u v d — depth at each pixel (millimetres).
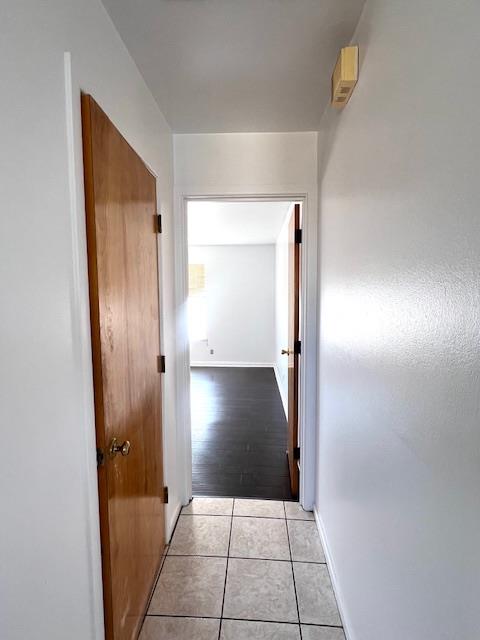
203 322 6469
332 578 1600
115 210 1138
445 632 651
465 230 588
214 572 1675
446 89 641
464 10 578
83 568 940
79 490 920
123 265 1215
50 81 798
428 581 717
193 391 4797
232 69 1456
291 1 1107
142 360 1434
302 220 2121
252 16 1166
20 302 686
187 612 1467
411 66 789
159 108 1752
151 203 1603
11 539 656
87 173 954
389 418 933
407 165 815
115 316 1133
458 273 611
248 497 2303
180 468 2174
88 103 948
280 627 1402
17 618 674
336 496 1557
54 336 805
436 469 688
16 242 675
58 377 821
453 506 629
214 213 3650
